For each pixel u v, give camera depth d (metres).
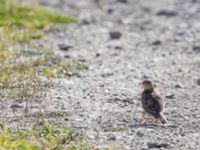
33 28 30.66
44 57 24.78
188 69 24.59
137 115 18.70
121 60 25.91
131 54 27.12
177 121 18.17
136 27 33.66
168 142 16.44
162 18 36.59
